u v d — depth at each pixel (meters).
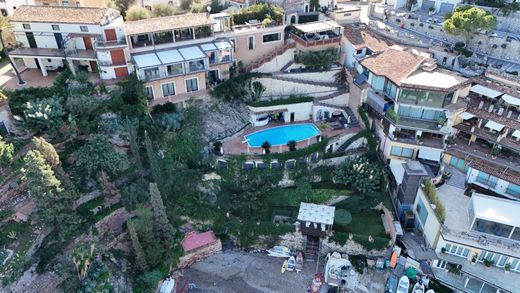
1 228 42.16
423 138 55.19
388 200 52.91
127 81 53.59
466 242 44.53
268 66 62.22
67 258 41.88
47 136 49.81
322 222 48.62
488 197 47.00
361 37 64.12
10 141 48.44
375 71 56.25
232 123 58.03
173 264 46.91
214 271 47.78
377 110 56.84
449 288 45.50
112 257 44.59
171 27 56.41
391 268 48.06
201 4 70.31
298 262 48.56
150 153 45.75
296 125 59.84
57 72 57.66
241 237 50.31
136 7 65.69
